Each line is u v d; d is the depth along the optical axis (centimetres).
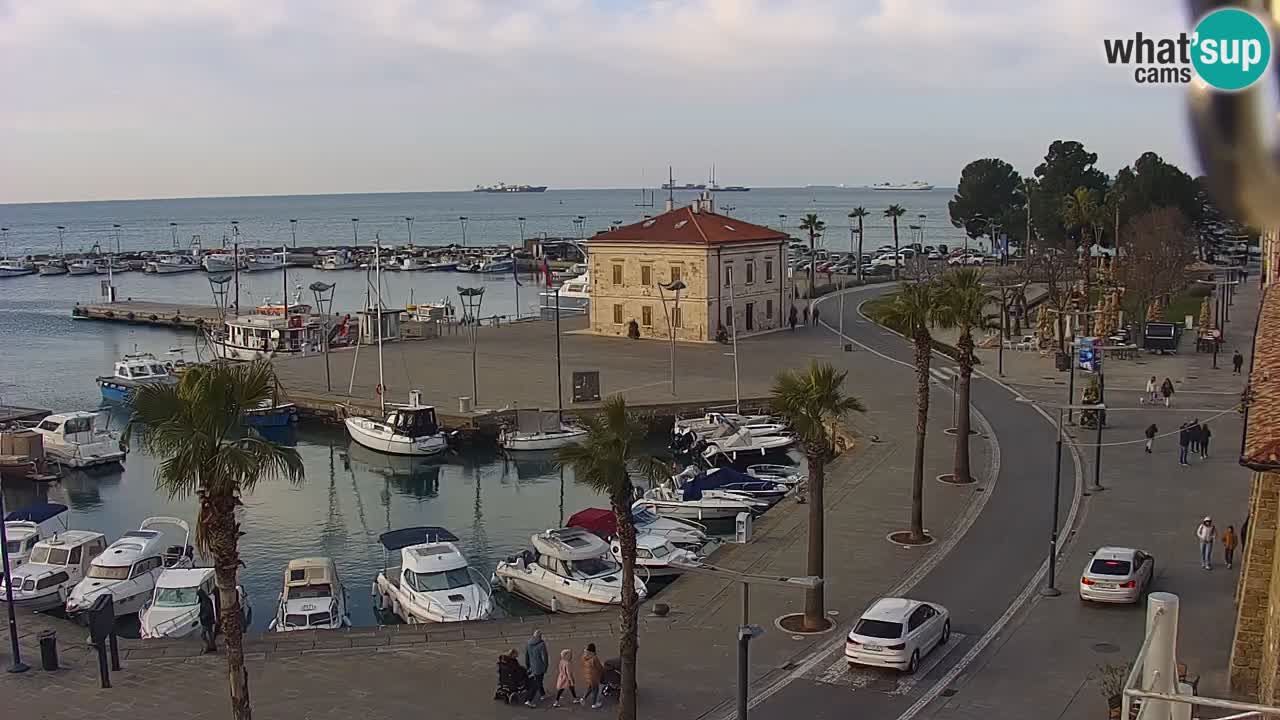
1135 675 1388
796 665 3238
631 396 8069
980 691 2997
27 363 11756
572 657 3344
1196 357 8988
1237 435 6253
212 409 2502
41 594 4591
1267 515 2670
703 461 6919
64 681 3172
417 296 19212
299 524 5919
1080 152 16538
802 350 10131
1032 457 5841
